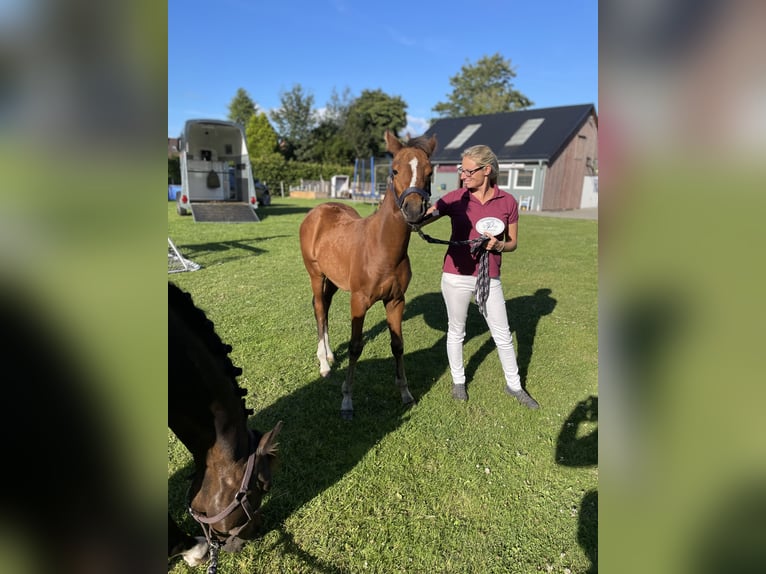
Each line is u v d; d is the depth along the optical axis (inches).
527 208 890.1
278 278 257.6
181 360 49.7
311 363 150.9
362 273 113.7
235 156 625.9
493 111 1814.7
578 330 187.3
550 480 99.0
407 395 127.0
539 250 378.6
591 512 90.1
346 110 1742.1
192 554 68.6
